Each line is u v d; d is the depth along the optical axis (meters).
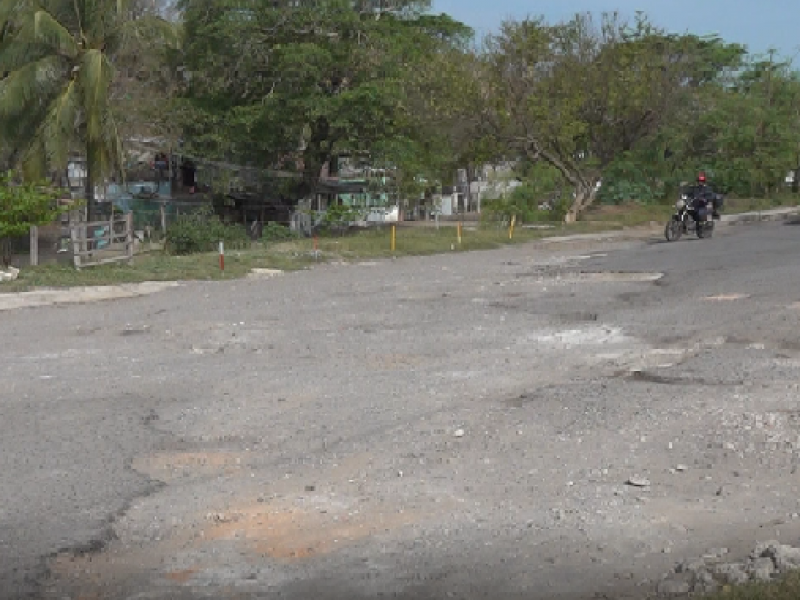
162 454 8.64
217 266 25.59
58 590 5.80
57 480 7.93
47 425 9.68
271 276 24.72
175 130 39.94
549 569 5.89
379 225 43.84
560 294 19.22
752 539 6.27
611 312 16.59
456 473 7.84
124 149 38.84
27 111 30.08
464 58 41.31
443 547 6.31
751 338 13.73
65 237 30.23
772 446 8.25
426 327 15.55
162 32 30.77
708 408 9.52
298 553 6.31
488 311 17.22
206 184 41.88
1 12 29.02
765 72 60.69
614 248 31.17
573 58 42.19
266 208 44.22
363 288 21.39
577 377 11.48
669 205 51.09
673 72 44.44
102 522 6.95
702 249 28.61
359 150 40.06
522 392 10.71
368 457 8.35
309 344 14.17
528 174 47.47
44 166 29.73
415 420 9.52
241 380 11.62
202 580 5.91
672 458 8.08
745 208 52.41
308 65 37.47
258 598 5.61
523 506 7.04
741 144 55.25
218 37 38.25
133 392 11.10
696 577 5.56
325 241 33.50
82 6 29.62
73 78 29.41
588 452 8.28
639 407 9.64
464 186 57.88
